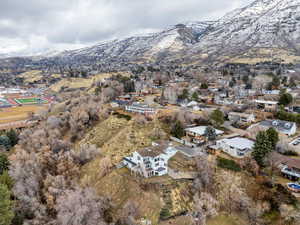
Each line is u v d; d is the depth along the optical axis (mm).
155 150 49812
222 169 46688
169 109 83500
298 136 58031
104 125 77562
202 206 39344
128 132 65812
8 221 31812
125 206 40469
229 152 52375
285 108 75938
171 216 38062
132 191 44219
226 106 83500
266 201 38625
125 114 80500
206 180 44250
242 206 39281
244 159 47062
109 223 40125
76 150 69875
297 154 48188
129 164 51594
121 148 60719
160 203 40062
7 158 61125
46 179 51031
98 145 69375
